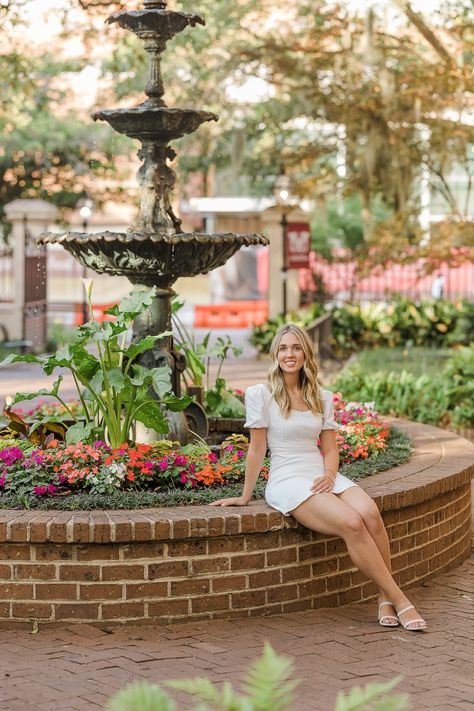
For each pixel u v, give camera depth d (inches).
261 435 228.5
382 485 252.8
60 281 1412.4
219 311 1131.3
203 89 686.5
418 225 678.5
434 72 618.2
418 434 341.7
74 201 1140.5
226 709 96.6
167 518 213.8
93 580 211.2
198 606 216.7
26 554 210.5
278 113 685.9
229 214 920.9
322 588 230.1
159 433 291.9
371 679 187.8
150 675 187.0
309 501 221.1
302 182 748.6
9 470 238.5
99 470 242.4
